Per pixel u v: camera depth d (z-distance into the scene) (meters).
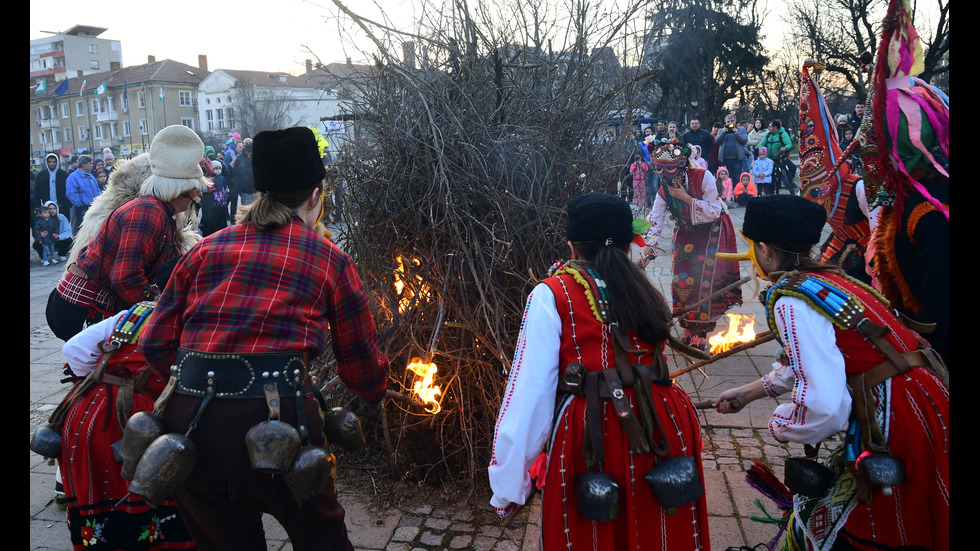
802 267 1.99
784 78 30.83
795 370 1.85
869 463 1.78
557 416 1.80
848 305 1.82
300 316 1.86
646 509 1.75
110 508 2.27
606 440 1.75
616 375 1.76
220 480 1.80
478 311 2.92
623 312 1.79
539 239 3.00
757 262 2.07
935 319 2.30
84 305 2.91
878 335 1.82
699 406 2.22
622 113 3.35
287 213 1.96
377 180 3.02
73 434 2.22
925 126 2.28
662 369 1.83
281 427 1.73
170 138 2.88
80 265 2.88
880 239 2.51
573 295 1.82
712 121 20.80
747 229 2.04
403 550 2.63
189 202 3.01
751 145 15.50
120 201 3.03
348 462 3.21
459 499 2.95
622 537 1.76
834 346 1.83
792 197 1.98
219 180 10.48
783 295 1.91
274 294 1.86
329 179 3.10
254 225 1.94
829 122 4.23
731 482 3.11
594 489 1.67
